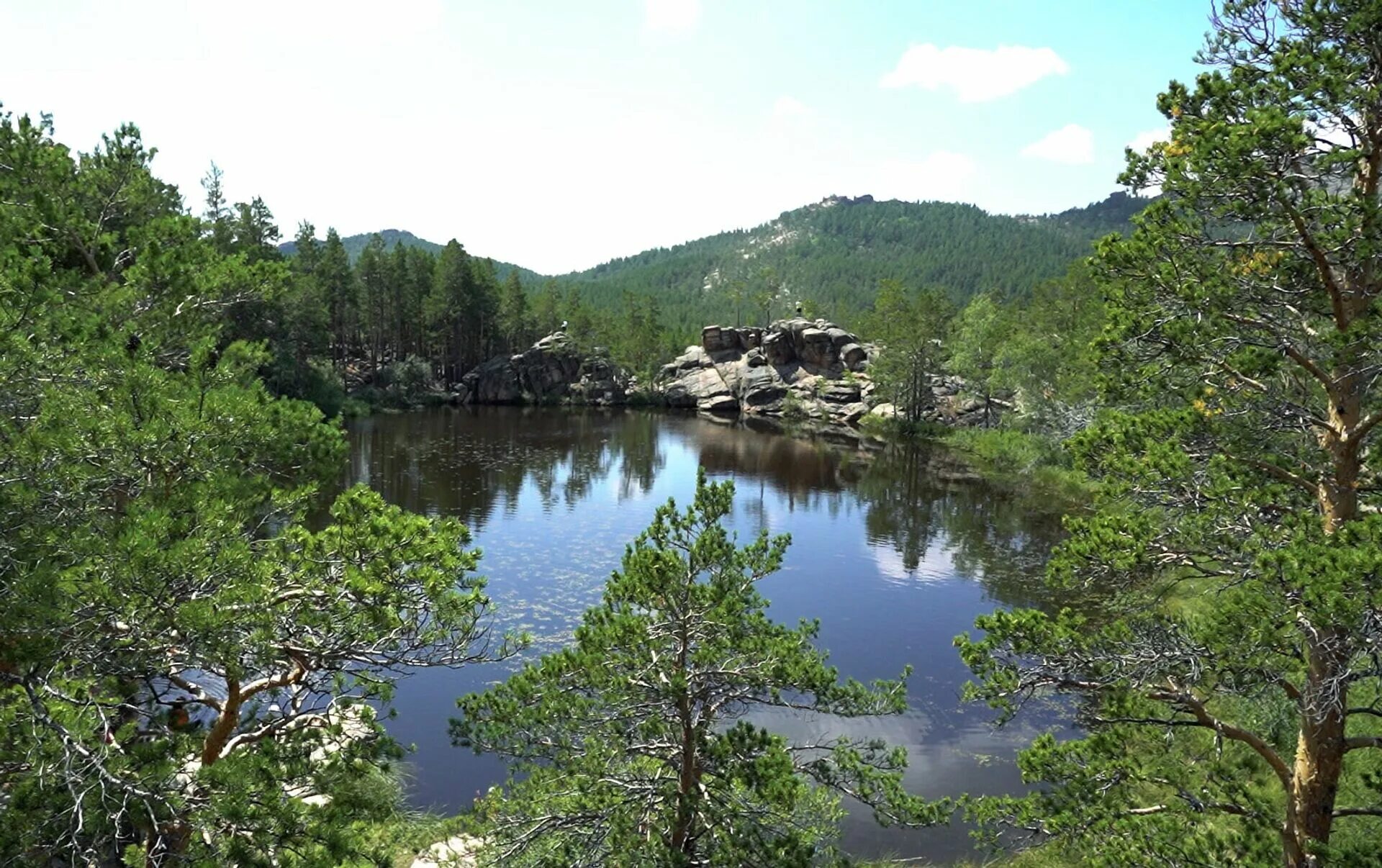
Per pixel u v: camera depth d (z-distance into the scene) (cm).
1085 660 848
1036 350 5112
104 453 718
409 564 768
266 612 684
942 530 3644
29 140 1149
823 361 9294
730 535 3491
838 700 943
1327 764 777
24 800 582
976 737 1764
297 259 7456
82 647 656
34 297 824
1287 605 712
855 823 1437
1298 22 796
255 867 604
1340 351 772
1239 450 862
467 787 1490
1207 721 839
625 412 8969
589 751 908
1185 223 848
